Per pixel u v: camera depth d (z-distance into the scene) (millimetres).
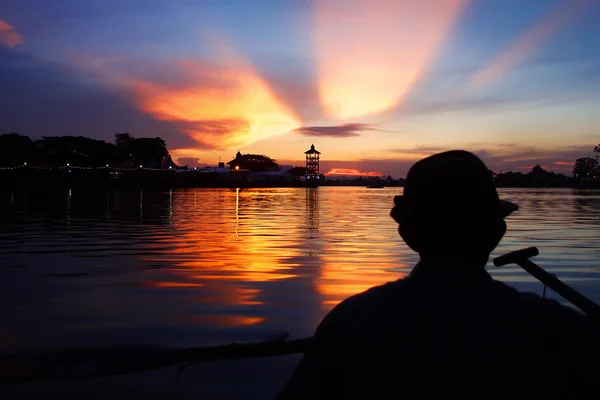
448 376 1137
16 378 2143
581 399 1194
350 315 1244
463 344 1155
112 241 10781
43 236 11719
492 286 1243
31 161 83438
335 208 25312
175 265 7785
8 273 7102
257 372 3453
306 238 11500
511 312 1191
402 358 1164
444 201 1243
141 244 10336
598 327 1239
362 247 9875
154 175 98062
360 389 1178
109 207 24281
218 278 6754
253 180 131500
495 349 1149
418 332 1179
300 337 4195
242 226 14570
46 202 28562
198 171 115750
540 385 1145
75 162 93500
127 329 4418
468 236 1242
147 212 20875
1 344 3984
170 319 4750
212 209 23469
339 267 7617
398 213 1346
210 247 9859
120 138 118250
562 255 8750
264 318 4801
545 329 1178
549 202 32875
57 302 5418
